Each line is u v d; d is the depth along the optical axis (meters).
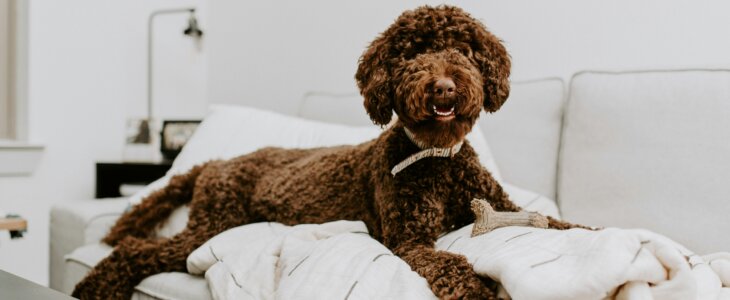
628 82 1.60
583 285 0.68
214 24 3.17
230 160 1.69
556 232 0.90
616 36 1.88
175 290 1.24
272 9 2.87
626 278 0.67
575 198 1.63
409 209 1.16
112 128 3.01
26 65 2.63
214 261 1.24
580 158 1.63
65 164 2.79
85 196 2.88
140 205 1.65
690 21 1.75
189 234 1.49
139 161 2.75
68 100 2.79
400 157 1.21
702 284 0.80
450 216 1.24
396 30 1.17
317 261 0.97
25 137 2.64
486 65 1.16
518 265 0.79
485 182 1.23
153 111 3.16
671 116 1.48
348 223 1.22
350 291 0.86
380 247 1.03
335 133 1.93
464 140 1.27
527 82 1.86
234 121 2.09
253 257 1.14
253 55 2.96
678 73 1.54
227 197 1.54
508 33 2.11
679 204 1.41
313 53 2.69
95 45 2.92
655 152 1.48
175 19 3.17
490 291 0.84
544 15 2.03
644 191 1.47
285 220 1.46
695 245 1.37
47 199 2.71
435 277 0.89
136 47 3.13
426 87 1.02
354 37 2.52
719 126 1.41
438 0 2.25
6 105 2.68
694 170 1.41
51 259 1.85
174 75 3.17
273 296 1.00
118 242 1.53
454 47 1.13
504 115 1.82
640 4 1.83
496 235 1.00
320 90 2.66
